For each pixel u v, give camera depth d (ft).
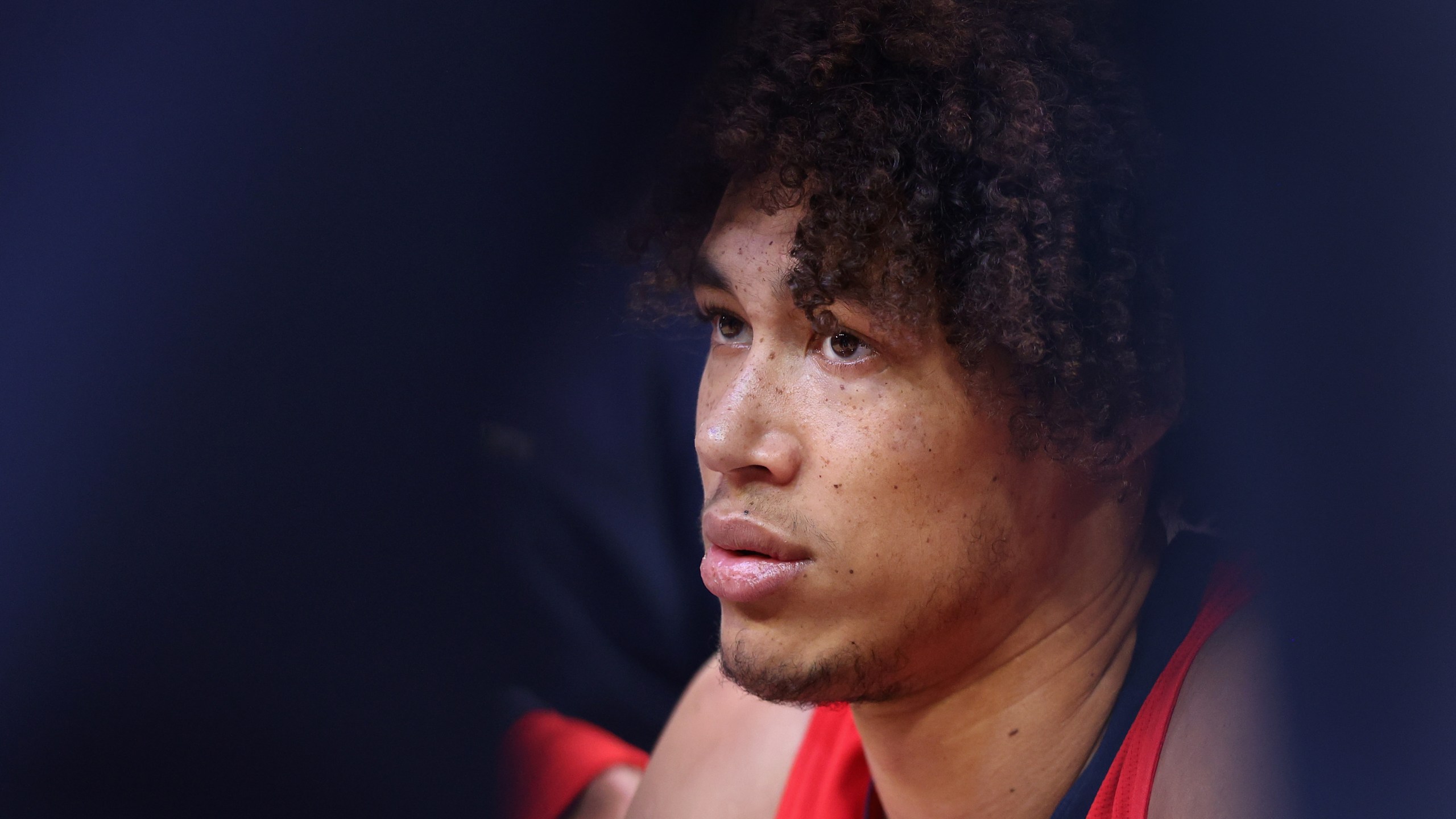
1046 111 11.30
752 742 16.01
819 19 11.94
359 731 19.22
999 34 11.46
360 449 19.42
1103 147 11.46
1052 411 11.29
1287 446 12.26
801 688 11.50
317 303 18.75
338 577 19.21
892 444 11.04
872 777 13.74
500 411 20.90
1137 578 12.63
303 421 19.01
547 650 21.30
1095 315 11.40
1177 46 12.55
